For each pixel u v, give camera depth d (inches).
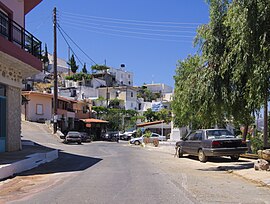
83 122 2524.6
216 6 551.2
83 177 474.3
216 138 706.2
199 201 313.6
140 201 312.8
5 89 729.6
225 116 608.4
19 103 795.4
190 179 452.4
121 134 2551.7
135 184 406.9
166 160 765.3
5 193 370.9
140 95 3722.9
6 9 739.4
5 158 599.2
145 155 927.7
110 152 1050.1
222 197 332.5
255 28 438.3
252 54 450.6
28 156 633.6
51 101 2214.6
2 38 607.2
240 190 371.9
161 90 4352.9
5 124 730.8
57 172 538.9
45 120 2121.1
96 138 2532.0
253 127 921.5
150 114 2847.0
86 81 3528.5
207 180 445.7
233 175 500.7
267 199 323.6
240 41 455.2
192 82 599.8
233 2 473.1
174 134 1615.4
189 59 1021.8
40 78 3385.8
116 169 568.1
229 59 506.6
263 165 520.4
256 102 481.4
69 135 1626.5
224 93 541.6
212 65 550.9
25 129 1788.9
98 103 3063.5
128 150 1177.4
